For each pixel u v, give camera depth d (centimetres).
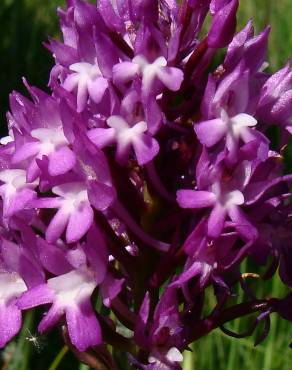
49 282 14
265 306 15
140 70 14
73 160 14
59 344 22
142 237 14
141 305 14
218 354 21
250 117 14
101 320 15
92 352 15
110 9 15
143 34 14
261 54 15
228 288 14
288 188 15
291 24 32
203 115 14
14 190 14
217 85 14
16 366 21
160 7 15
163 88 14
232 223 14
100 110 14
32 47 33
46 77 32
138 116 14
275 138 27
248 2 34
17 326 14
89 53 14
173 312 14
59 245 15
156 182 14
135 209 14
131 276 15
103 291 14
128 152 14
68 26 15
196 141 14
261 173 14
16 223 14
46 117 14
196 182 14
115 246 15
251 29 15
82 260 14
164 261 14
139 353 15
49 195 15
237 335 15
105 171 14
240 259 14
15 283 15
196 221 14
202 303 15
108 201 14
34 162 14
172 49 14
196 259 14
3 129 30
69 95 14
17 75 32
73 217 14
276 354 21
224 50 29
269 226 15
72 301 14
